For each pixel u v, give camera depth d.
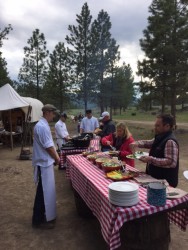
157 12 15.10
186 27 14.30
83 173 3.63
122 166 3.59
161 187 2.52
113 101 28.17
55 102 28.17
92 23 24.69
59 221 4.18
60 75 26.62
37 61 27.59
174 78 14.68
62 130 7.08
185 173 2.90
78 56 24.77
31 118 13.06
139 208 2.42
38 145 3.82
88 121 7.58
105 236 2.60
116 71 26.95
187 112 44.62
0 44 18.00
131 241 2.64
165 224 2.73
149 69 15.20
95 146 5.78
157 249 2.67
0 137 12.73
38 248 3.44
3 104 11.10
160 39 14.72
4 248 3.45
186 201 2.60
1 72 23.89
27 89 28.09
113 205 2.51
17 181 6.54
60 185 6.04
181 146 12.38
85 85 25.50
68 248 3.43
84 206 4.20
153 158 3.18
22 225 4.08
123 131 4.44
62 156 5.67
